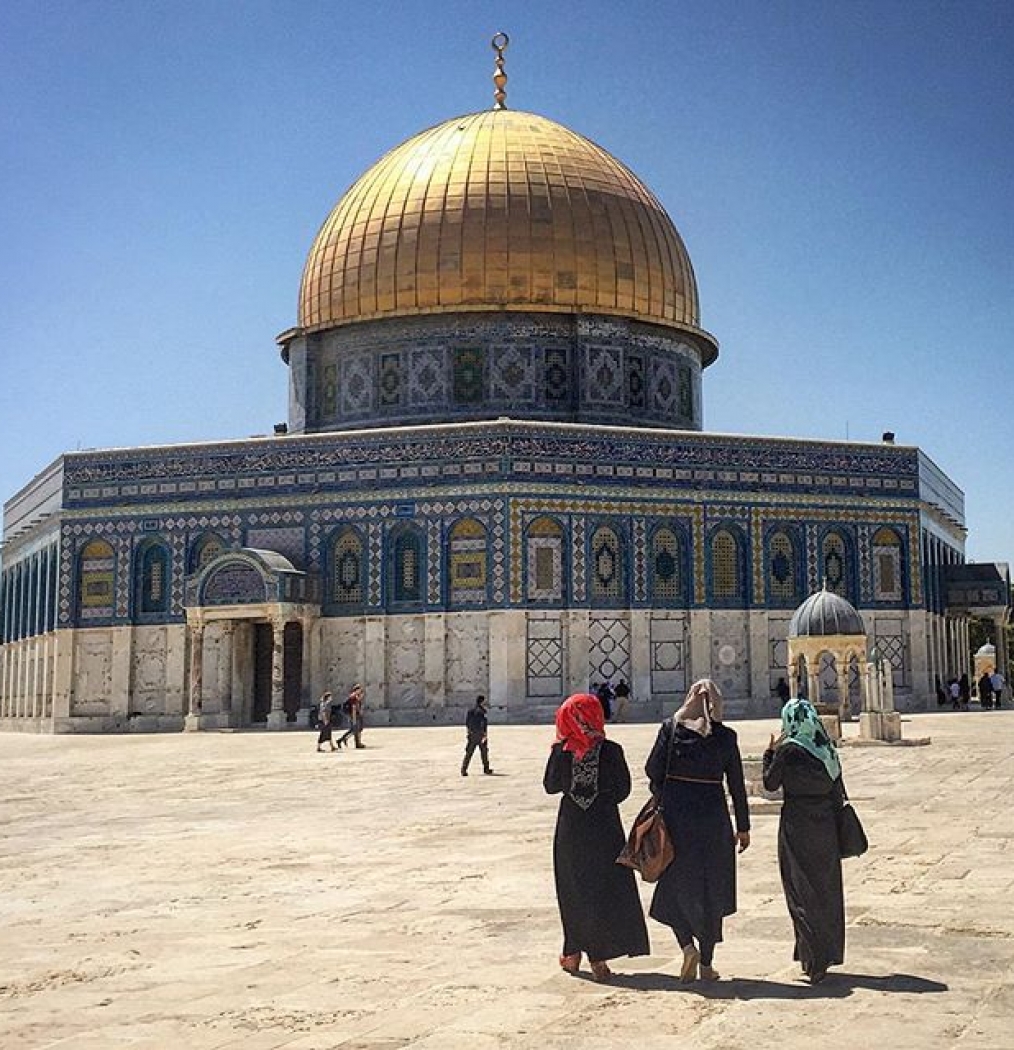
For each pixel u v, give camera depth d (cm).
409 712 4300
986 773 2119
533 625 4272
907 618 4691
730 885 855
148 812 1916
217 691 4484
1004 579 5228
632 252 4953
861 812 1652
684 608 4438
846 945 916
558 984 833
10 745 3891
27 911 1130
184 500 4597
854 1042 682
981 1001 760
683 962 853
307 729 4231
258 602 4288
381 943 968
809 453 4638
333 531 4441
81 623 4656
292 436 4519
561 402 4844
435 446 4375
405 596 4372
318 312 5075
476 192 4872
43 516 4959
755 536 4538
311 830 1653
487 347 4828
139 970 898
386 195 5000
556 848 880
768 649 4512
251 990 834
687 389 5194
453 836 1559
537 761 2708
